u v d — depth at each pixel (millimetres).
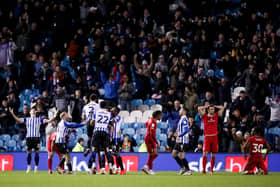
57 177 54125
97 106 65562
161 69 88688
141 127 83625
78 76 86938
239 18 95812
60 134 61688
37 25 96188
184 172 62406
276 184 45469
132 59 92500
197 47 90188
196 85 84125
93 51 94188
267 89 83562
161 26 99375
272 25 95562
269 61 87562
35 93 88438
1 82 89938
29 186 41438
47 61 93062
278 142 77938
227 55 86562
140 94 86625
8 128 83250
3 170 75188
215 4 102938
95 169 61906
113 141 62406
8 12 101438
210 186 42625
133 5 100625
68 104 81812
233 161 73875
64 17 96500
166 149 77625
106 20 100312
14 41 96188
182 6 103375
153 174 62250
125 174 61719
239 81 85125
